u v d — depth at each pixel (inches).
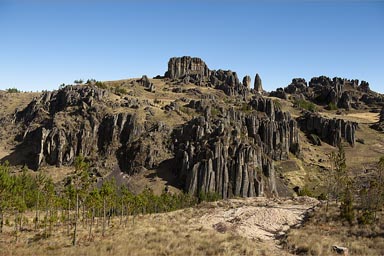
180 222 2463.1
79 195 2359.7
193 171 7322.8
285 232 2078.0
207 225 2261.3
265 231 2128.4
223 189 7214.6
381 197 2465.6
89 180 2409.0
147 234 1998.0
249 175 7436.0
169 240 1770.4
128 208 3607.3
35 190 4183.1
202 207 3159.5
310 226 2155.5
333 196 3663.9
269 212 2458.2
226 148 7854.3
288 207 2837.1
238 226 2155.5
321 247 1633.9
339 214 2369.6
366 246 1662.2
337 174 2898.6
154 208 4859.7
